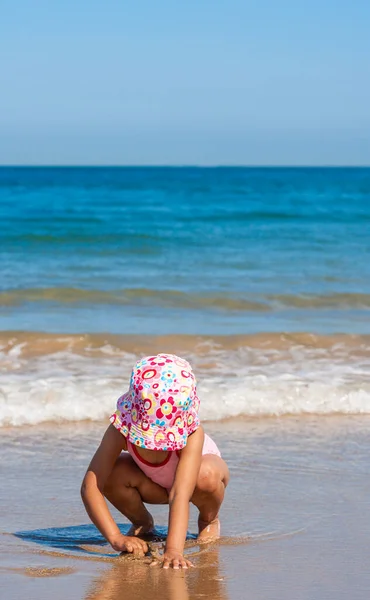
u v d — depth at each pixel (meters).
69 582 3.31
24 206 34.66
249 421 6.20
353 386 6.86
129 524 4.16
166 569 3.48
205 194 47.53
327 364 7.80
